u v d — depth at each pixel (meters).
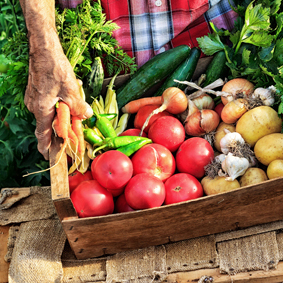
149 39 1.84
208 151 1.47
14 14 2.39
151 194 1.31
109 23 1.79
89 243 1.34
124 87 1.77
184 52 1.70
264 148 1.40
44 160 2.34
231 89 1.57
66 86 1.32
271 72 1.56
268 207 1.33
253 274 1.29
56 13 1.64
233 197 1.27
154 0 1.76
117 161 1.32
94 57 1.80
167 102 1.60
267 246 1.33
